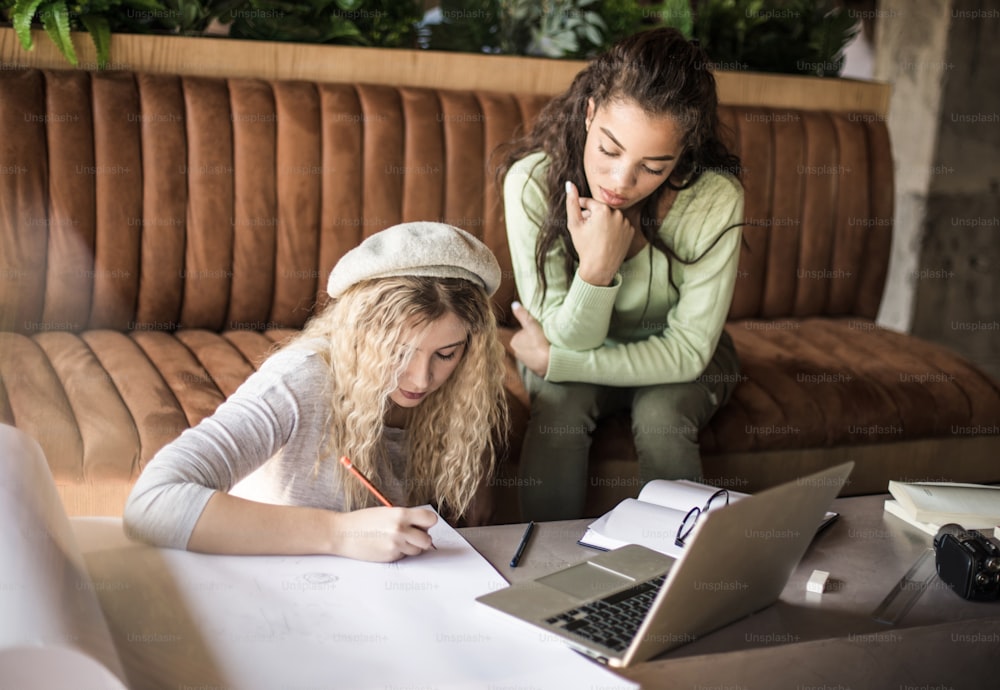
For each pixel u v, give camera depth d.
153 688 0.94
